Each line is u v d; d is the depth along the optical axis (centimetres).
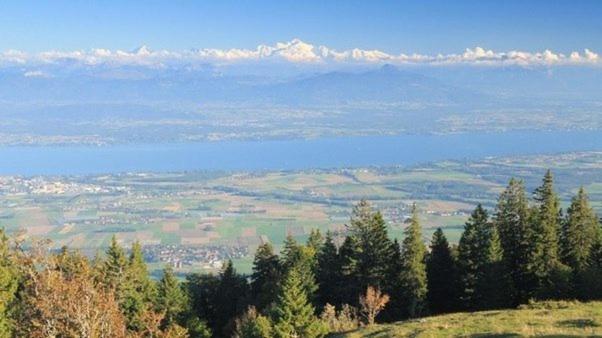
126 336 3319
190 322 6425
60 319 3150
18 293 4916
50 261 3650
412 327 3841
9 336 4134
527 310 3953
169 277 6631
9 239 5478
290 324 5056
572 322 3328
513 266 6719
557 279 5728
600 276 5453
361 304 6212
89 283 3200
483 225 6512
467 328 3488
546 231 6328
